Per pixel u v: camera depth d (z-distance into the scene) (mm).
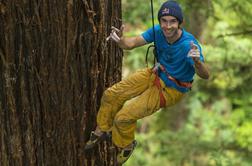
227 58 16109
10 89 7113
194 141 16562
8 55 7016
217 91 18531
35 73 7125
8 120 7203
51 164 7422
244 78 16250
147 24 17156
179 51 7055
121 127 7359
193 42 6719
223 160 15789
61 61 7195
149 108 7281
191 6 14359
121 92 7309
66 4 7062
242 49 16031
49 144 7367
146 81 7273
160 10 6914
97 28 7453
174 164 16297
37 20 6961
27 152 7305
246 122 17625
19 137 7246
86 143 7664
